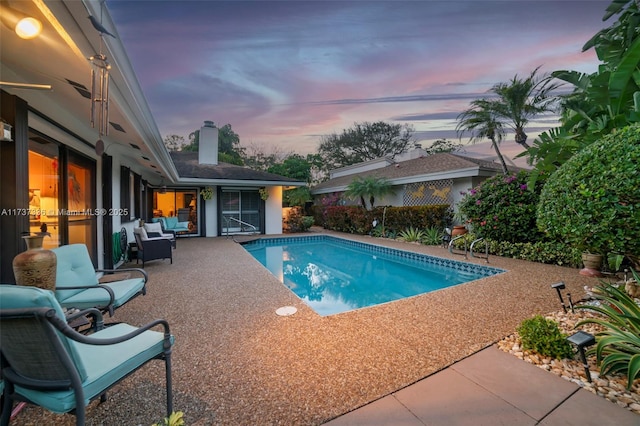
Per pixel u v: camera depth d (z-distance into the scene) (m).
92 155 5.98
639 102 4.29
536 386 2.38
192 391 2.34
